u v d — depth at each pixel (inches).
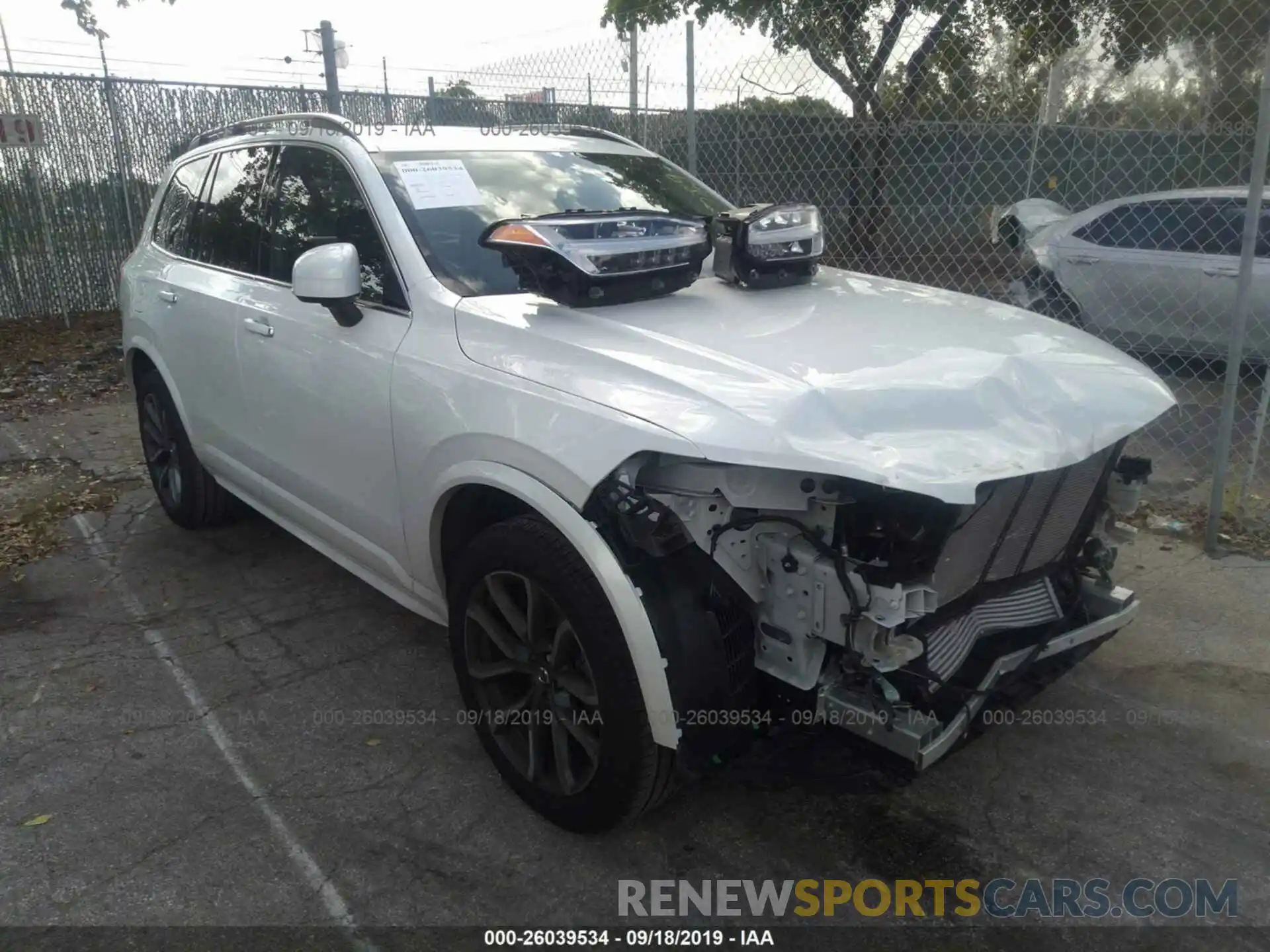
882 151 257.8
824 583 89.0
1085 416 98.6
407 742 126.9
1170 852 106.7
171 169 196.7
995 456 87.0
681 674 92.1
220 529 200.5
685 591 93.1
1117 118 247.4
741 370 93.7
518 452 99.7
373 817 112.3
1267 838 108.7
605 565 91.8
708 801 115.0
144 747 125.6
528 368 103.0
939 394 91.9
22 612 163.6
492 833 109.7
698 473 90.6
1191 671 141.8
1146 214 271.7
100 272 426.3
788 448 84.3
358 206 131.9
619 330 104.8
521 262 110.1
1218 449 175.0
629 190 148.0
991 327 114.7
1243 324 168.6
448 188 132.3
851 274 145.3
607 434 92.0
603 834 108.0
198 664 146.9
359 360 123.8
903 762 97.8
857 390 90.2
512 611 107.3
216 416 165.2
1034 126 254.4
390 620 160.7
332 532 142.6
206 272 167.9
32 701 136.1
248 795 116.0
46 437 265.3
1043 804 114.5
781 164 262.4
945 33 254.8
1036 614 112.7
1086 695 136.6
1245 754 123.1
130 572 179.6
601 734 97.7
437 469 112.0
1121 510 118.1
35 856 105.5
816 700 94.5
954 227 265.6
